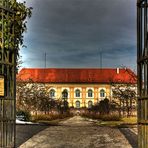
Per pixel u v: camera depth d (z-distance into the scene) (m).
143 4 10.97
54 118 57.53
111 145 17.38
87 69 142.12
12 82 13.27
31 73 137.00
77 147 16.97
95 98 138.25
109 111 64.38
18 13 13.32
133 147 16.75
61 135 20.55
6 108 12.98
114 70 139.62
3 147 12.86
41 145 17.34
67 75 140.50
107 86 138.12
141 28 11.17
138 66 11.31
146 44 10.70
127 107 58.47
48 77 138.38
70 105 137.75
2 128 12.85
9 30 12.91
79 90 139.00
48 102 67.38
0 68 12.71
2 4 12.59
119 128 24.88
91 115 73.31
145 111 10.73
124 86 63.97
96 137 19.84
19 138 18.83
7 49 12.93
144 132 10.88
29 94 56.78
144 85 10.82
